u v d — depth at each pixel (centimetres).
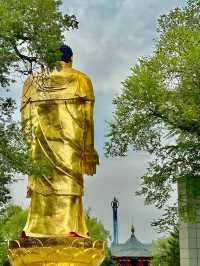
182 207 3462
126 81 3503
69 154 3775
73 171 3756
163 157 3538
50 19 2380
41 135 3797
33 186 3766
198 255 3516
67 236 3516
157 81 3381
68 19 2434
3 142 2353
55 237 3469
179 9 3675
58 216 3694
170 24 3666
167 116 3400
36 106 3853
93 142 3941
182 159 3491
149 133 3569
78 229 3734
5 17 2245
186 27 3612
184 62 3291
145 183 3566
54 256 3438
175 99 3344
